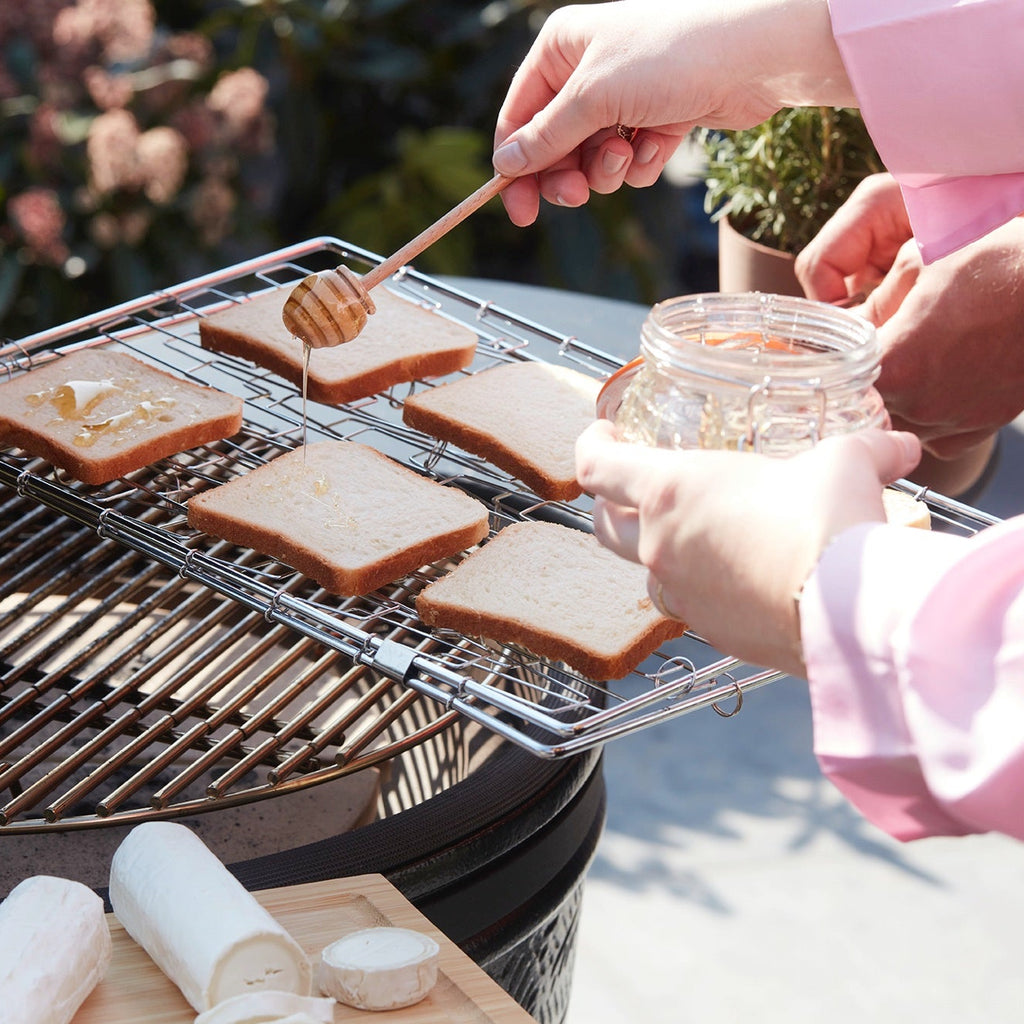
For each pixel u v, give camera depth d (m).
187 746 0.88
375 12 2.98
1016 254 0.97
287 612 0.79
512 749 0.92
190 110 2.53
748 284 1.32
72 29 2.42
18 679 0.95
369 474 1.00
